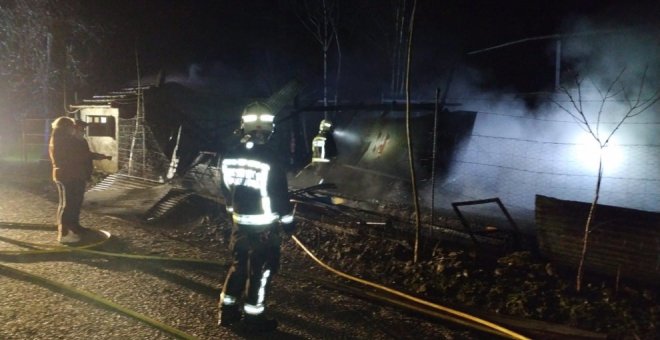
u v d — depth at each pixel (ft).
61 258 21.29
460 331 15.90
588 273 18.93
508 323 16.12
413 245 22.59
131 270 20.18
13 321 14.80
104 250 22.84
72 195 24.09
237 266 15.06
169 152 46.09
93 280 18.75
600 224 18.06
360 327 15.87
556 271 19.15
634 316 16.22
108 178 39.06
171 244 24.50
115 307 16.06
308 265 22.16
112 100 48.57
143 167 40.27
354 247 23.36
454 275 19.84
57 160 23.73
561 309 17.04
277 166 14.75
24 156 62.08
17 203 33.04
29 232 25.73
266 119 15.12
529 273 19.33
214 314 16.15
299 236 25.21
